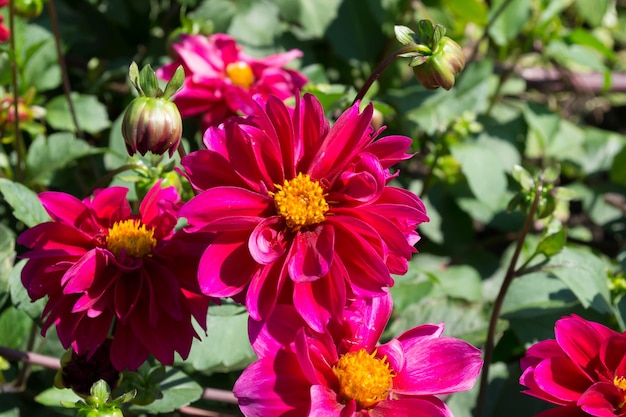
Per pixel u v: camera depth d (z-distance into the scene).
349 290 0.64
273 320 0.64
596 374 0.68
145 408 0.72
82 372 0.67
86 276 0.65
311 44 0.96
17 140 0.83
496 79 1.04
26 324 0.79
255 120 0.66
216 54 0.83
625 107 1.23
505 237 0.95
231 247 0.64
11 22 0.80
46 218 0.74
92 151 0.84
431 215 0.94
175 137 0.66
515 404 0.81
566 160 1.03
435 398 0.65
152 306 0.65
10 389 0.78
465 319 0.82
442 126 0.91
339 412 0.64
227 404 0.81
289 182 0.65
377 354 0.66
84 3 0.97
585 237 1.02
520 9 0.96
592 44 0.97
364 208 0.64
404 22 0.97
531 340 0.81
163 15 0.99
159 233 0.69
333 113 0.83
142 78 0.65
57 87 0.95
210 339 0.75
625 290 0.81
